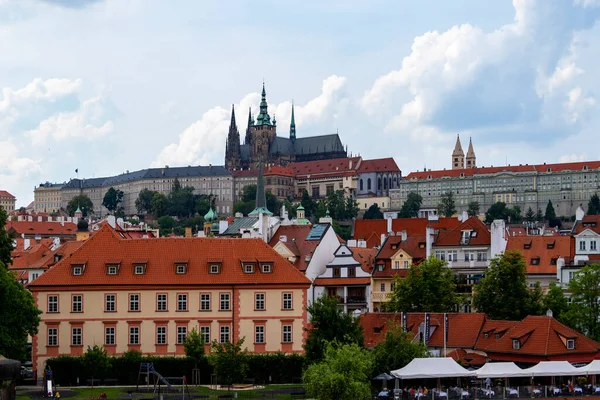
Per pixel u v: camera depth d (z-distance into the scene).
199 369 162.62
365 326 184.88
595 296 185.12
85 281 167.88
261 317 169.75
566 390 152.12
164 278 169.62
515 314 191.38
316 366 135.62
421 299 199.50
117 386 158.75
